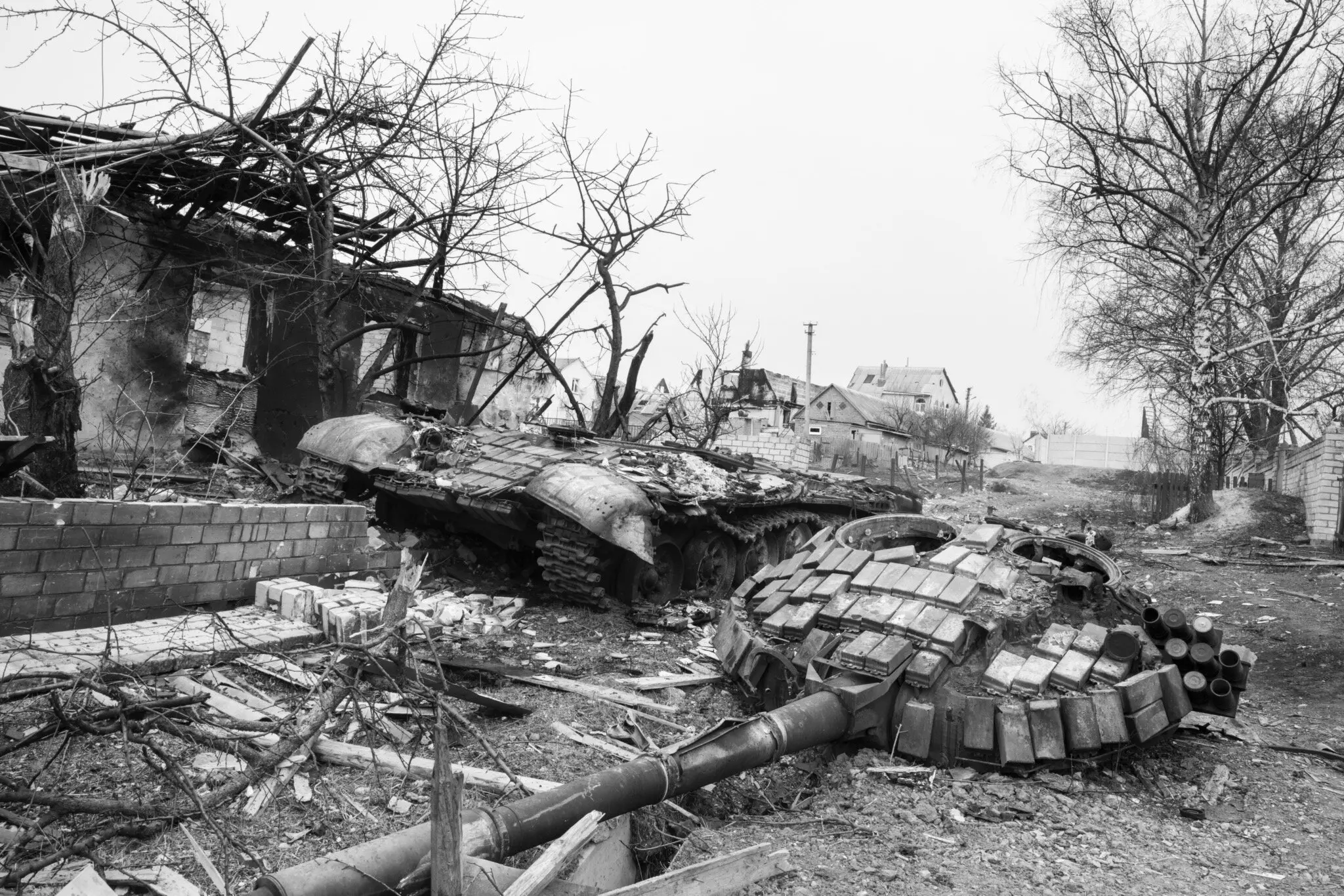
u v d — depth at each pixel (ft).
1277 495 63.57
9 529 18.92
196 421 48.65
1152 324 68.59
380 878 9.80
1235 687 19.49
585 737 18.39
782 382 154.10
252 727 13.83
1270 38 60.39
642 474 31.50
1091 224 67.77
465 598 29.48
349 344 55.26
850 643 19.17
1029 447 204.85
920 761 18.28
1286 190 63.52
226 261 48.98
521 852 12.32
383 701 17.07
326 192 44.01
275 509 24.29
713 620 30.48
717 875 11.99
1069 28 65.31
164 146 40.70
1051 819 16.16
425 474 32.89
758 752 15.30
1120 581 23.11
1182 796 18.48
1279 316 69.10
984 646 19.90
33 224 34.91
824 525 44.09
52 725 12.16
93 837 11.51
